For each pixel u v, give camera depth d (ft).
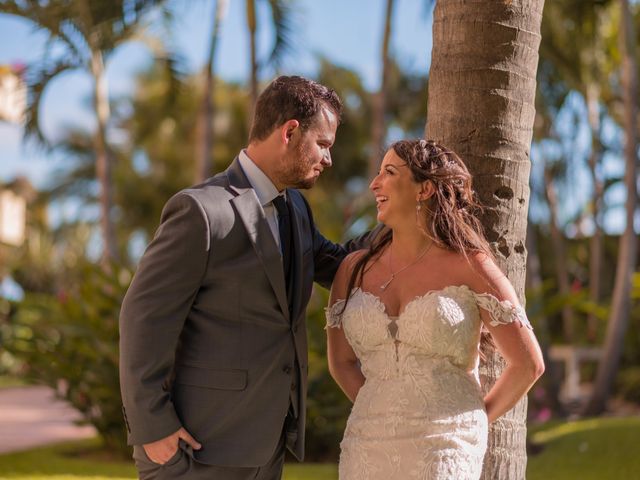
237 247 9.07
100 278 25.75
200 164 40.22
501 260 10.36
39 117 36.83
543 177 60.08
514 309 8.79
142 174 86.58
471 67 10.46
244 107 83.51
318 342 23.65
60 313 26.12
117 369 24.66
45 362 25.88
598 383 39.09
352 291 9.69
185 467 8.93
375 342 9.16
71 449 26.94
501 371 10.35
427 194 9.27
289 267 9.60
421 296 9.00
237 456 9.03
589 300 54.03
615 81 53.67
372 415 9.00
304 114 9.34
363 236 11.07
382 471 8.79
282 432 9.64
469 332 8.89
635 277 41.70
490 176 10.38
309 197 81.56
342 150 80.79
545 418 35.65
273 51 35.63
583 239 63.98
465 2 10.52
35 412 41.45
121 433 25.39
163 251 8.87
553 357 46.65
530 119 10.69
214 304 9.06
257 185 9.46
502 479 10.41
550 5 41.78
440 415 8.71
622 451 24.98
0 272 80.33
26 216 86.89
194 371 9.06
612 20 47.42
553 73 48.14
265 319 9.20
